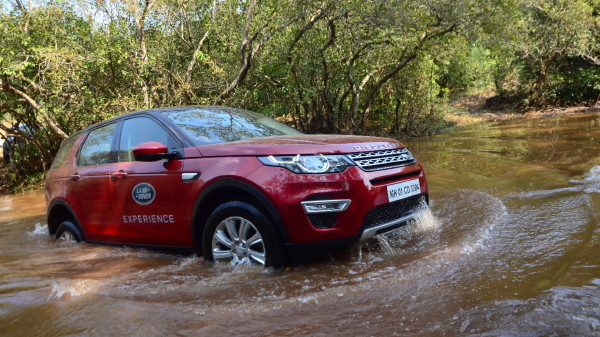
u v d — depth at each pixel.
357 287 2.91
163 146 3.88
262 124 4.71
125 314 2.75
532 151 9.11
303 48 14.79
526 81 24.58
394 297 2.73
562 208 4.46
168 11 13.34
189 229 3.85
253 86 14.98
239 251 3.59
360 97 18.92
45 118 12.40
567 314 2.24
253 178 3.39
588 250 3.20
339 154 3.45
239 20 14.66
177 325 2.57
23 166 14.72
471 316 2.34
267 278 3.29
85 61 12.42
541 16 22.52
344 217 3.34
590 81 22.67
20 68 11.12
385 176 3.61
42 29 12.59
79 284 3.37
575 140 10.17
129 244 4.44
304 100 14.89
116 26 12.85
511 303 2.44
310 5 12.99
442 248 3.55
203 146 3.85
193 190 3.73
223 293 3.07
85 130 5.27
